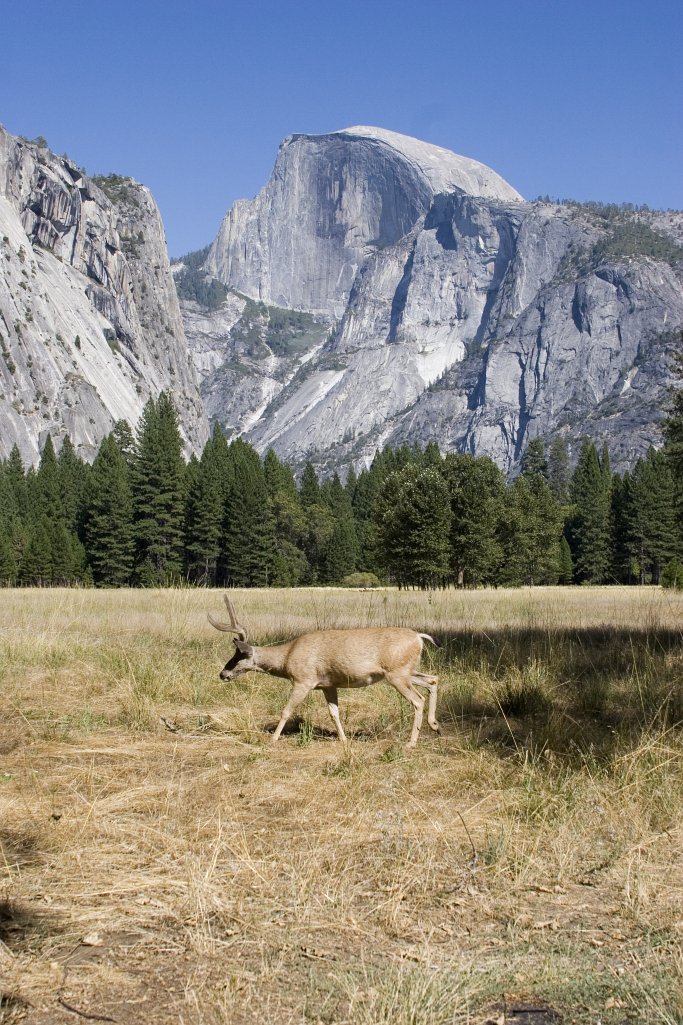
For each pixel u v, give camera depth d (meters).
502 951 4.29
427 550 59.56
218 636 15.82
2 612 19.69
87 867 5.29
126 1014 3.73
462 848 5.62
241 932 4.48
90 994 3.89
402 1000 3.75
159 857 5.40
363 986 3.91
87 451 171.50
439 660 12.42
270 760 7.64
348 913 4.66
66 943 4.36
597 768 6.98
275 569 88.56
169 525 87.75
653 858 5.46
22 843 5.70
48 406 170.62
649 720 8.48
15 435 159.00
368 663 8.30
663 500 96.44
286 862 5.32
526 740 7.98
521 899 4.91
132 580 86.81
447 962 4.14
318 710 10.03
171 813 6.20
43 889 4.98
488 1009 3.81
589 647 14.20
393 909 4.69
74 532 96.00
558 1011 3.80
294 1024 3.65
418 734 8.56
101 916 4.63
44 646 13.62
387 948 4.33
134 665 12.05
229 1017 3.68
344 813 6.17
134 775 7.21
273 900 4.79
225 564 89.88
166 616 18.41
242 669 8.62
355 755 7.66
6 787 6.84
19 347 170.12
